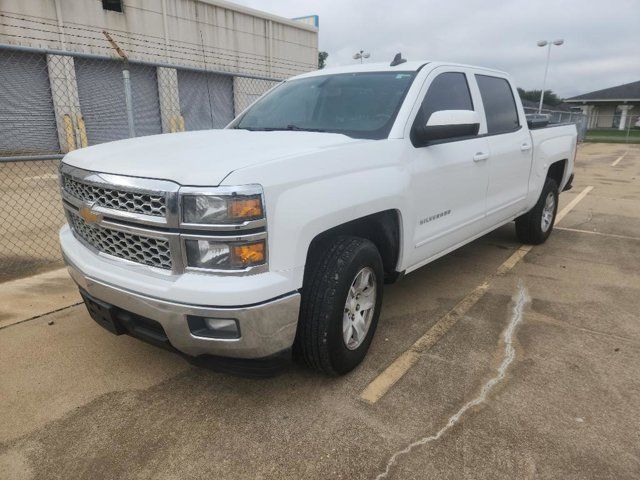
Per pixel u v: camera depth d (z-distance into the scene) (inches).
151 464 90.5
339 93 147.3
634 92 2324.1
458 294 171.8
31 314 151.5
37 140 502.6
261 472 88.6
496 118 180.4
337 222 103.8
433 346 134.1
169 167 92.7
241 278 88.6
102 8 673.6
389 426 100.7
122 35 701.3
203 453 93.3
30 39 604.7
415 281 184.4
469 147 156.5
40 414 104.5
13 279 182.5
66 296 166.1
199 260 89.5
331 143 113.3
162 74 661.9
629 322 150.3
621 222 296.2
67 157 117.7
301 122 144.1
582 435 98.1
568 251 228.5
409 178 126.4
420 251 140.7
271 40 934.4
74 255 110.0
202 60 815.1
